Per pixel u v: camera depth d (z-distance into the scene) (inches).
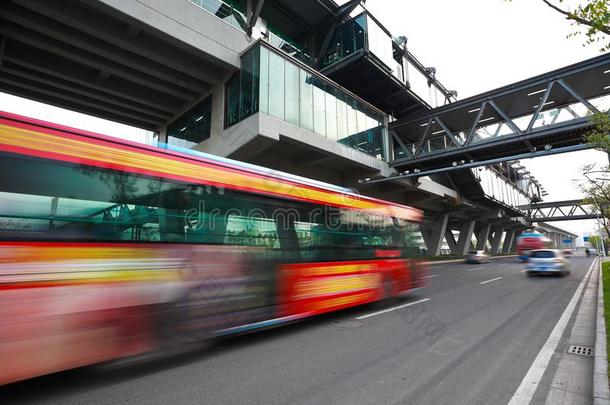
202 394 157.8
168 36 679.7
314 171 1026.7
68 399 152.8
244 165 249.4
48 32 635.5
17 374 137.9
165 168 200.5
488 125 1202.0
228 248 223.6
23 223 146.4
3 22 621.0
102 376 179.8
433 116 1069.8
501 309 365.7
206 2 804.6
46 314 147.1
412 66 1359.5
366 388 164.7
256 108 722.2
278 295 251.0
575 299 432.1
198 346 226.2
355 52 1051.9
